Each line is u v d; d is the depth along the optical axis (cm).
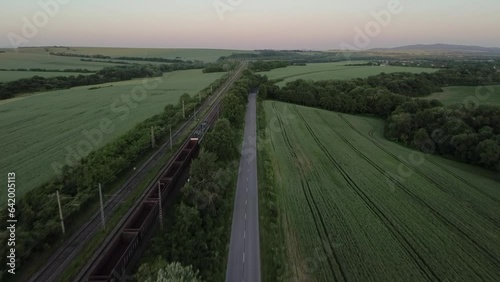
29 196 4353
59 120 9775
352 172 6788
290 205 5291
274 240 4247
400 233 4628
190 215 4097
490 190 6094
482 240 4541
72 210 4328
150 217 4259
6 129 8781
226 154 6431
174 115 9538
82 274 3428
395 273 3806
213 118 9938
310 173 6656
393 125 9294
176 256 3597
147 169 6181
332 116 11769
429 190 6031
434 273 3838
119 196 5097
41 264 3538
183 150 6719
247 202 5225
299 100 13450
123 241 3809
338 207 5297
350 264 3922
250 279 3541
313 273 3725
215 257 3744
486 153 6900
